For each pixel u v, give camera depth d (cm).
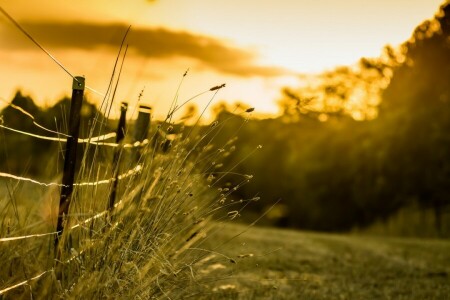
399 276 862
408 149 3478
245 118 453
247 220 3058
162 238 411
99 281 366
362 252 1202
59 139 381
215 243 884
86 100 425
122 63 389
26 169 462
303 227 4288
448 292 716
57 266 371
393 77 3872
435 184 3353
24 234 413
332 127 4262
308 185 4203
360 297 671
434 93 3609
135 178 423
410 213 3088
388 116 3678
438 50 3634
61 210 379
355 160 3831
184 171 422
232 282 633
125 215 397
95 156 402
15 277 372
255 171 4503
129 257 393
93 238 389
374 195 3641
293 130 4672
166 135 430
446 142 3331
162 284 416
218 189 441
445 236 2777
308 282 739
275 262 880
